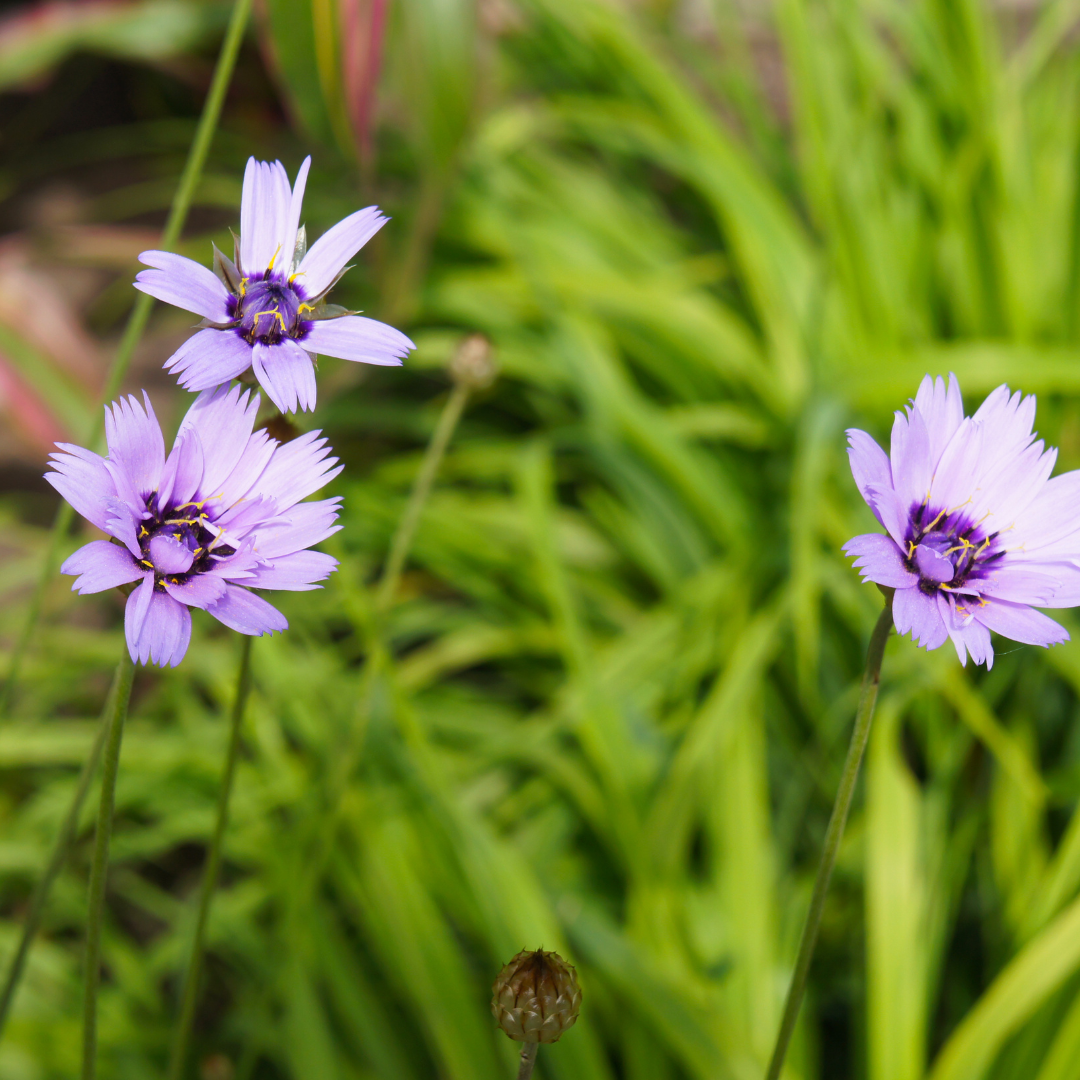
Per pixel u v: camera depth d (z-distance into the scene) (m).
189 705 0.62
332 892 0.57
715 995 0.48
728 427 0.71
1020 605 0.33
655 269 0.82
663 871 0.51
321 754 0.57
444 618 0.68
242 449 0.33
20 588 0.76
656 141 0.81
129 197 1.07
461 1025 0.47
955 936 0.57
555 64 0.90
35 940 0.54
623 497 0.70
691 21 1.09
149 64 1.09
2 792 0.64
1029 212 0.76
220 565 0.33
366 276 0.79
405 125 0.80
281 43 0.53
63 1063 0.47
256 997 0.49
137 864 0.65
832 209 0.70
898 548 0.33
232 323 0.33
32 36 0.94
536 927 0.47
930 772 0.60
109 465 0.32
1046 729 0.62
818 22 0.86
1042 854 0.56
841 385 0.64
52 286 0.99
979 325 0.74
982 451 0.34
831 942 0.55
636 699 0.61
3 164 1.13
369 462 0.81
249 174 0.34
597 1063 0.46
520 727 0.61
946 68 0.80
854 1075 0.53
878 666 0.33
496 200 0.81
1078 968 0.46
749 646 0.56
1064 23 0.92
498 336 0.75
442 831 0.54
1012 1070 0.46
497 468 0.71
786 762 0.61
